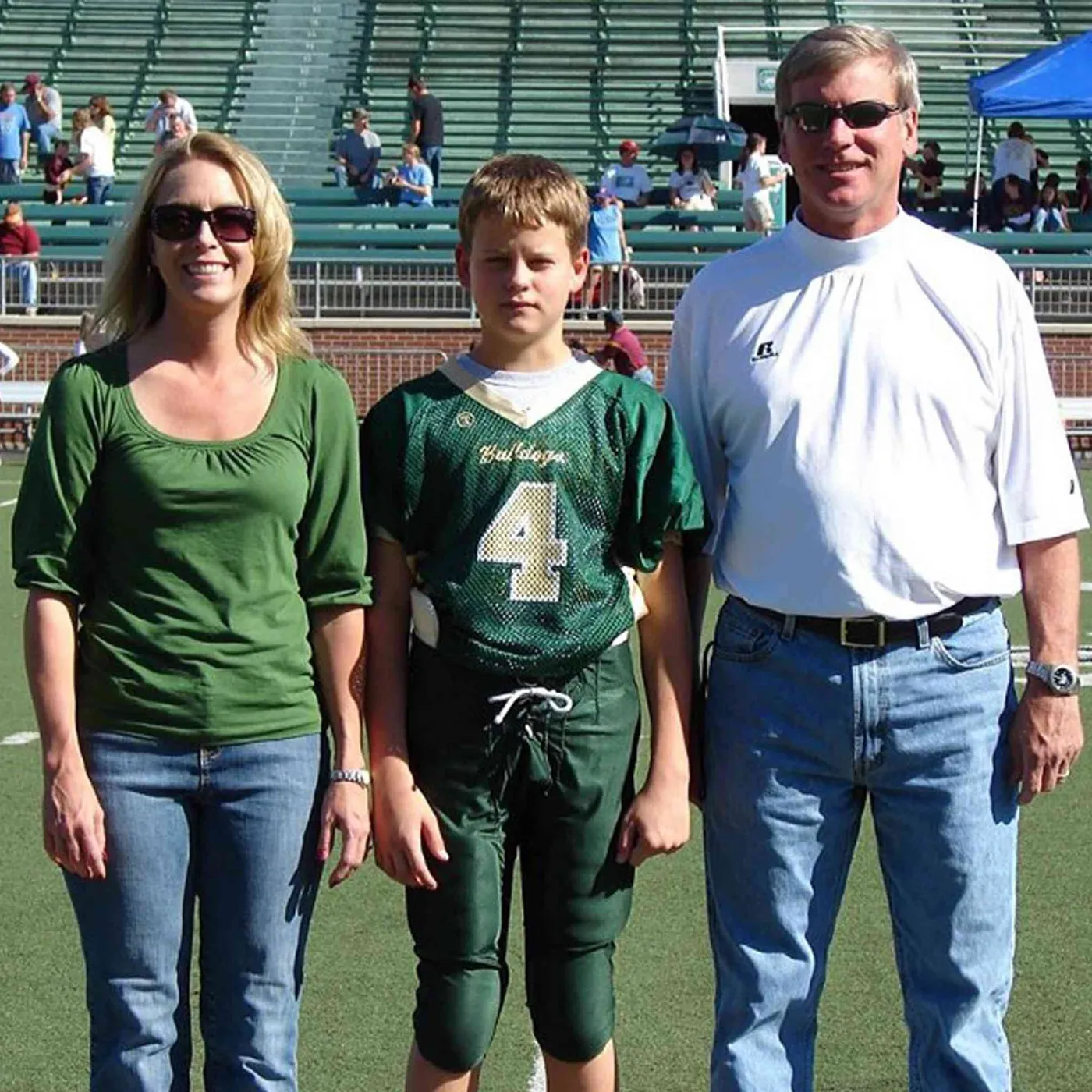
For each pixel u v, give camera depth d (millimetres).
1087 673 10359
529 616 3889
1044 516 3947
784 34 33781
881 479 3898
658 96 32781
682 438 3998
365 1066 5027
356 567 3875
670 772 4012
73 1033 5262
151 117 29188
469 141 31906
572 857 3969
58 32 33750
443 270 24422
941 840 3965
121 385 3740
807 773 3992
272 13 34312
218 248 3717
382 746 3971
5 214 26453
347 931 6133
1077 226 28859
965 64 33469
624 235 26547
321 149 31391
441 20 34250
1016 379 3984
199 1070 5004
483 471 3902
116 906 3762
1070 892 6539
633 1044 5207
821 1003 5477
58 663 3717
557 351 4012
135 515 3705
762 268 4062
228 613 3740
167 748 3748
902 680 3924
